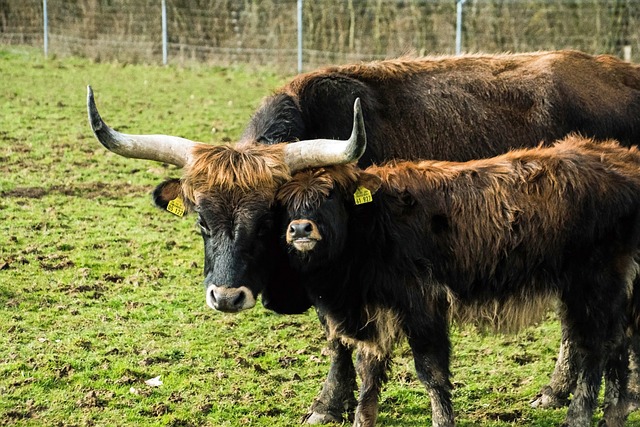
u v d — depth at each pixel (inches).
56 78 1004.6
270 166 320.2
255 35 1172.5
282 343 433.7
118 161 719.7
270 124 385.7
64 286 482.9
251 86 996.6
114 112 866.1
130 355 411.2
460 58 447.2
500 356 431.2
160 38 1186.6
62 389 377.4
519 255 339.6
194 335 436.8
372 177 323.6
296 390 390.9
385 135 412.8
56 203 616.4
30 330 429.7
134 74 1045.8
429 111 422.3
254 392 384.2
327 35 1146.7
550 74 441.1
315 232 310.7
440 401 334.6
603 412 358.9
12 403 363.3
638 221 345.4
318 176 321.7
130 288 487.2
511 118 432.1
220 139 781.9
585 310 343.0
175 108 887.7
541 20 1101.1
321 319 363.6
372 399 347.6
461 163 354.0
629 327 359.6
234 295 311.6
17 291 472.4
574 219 339.3
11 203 609.0
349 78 414.3
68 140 766.5
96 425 350.6
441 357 336.2
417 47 1113.4
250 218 317.7
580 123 439.8
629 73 460.4
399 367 415.2
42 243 542.3
